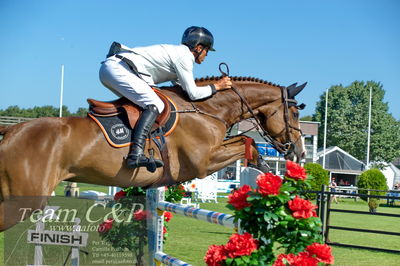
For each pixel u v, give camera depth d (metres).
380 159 69.19
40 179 4.46
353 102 77.88
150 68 5.27
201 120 5.39
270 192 3.69
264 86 6.21
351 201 34.69
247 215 3.86
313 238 3.82
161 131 5.09
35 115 72.44
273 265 3.64
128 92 5.02
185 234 11.62
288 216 3.74
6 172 4.42
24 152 4.46
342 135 72.06
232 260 3.70
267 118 6.26
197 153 5.31
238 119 5.96
